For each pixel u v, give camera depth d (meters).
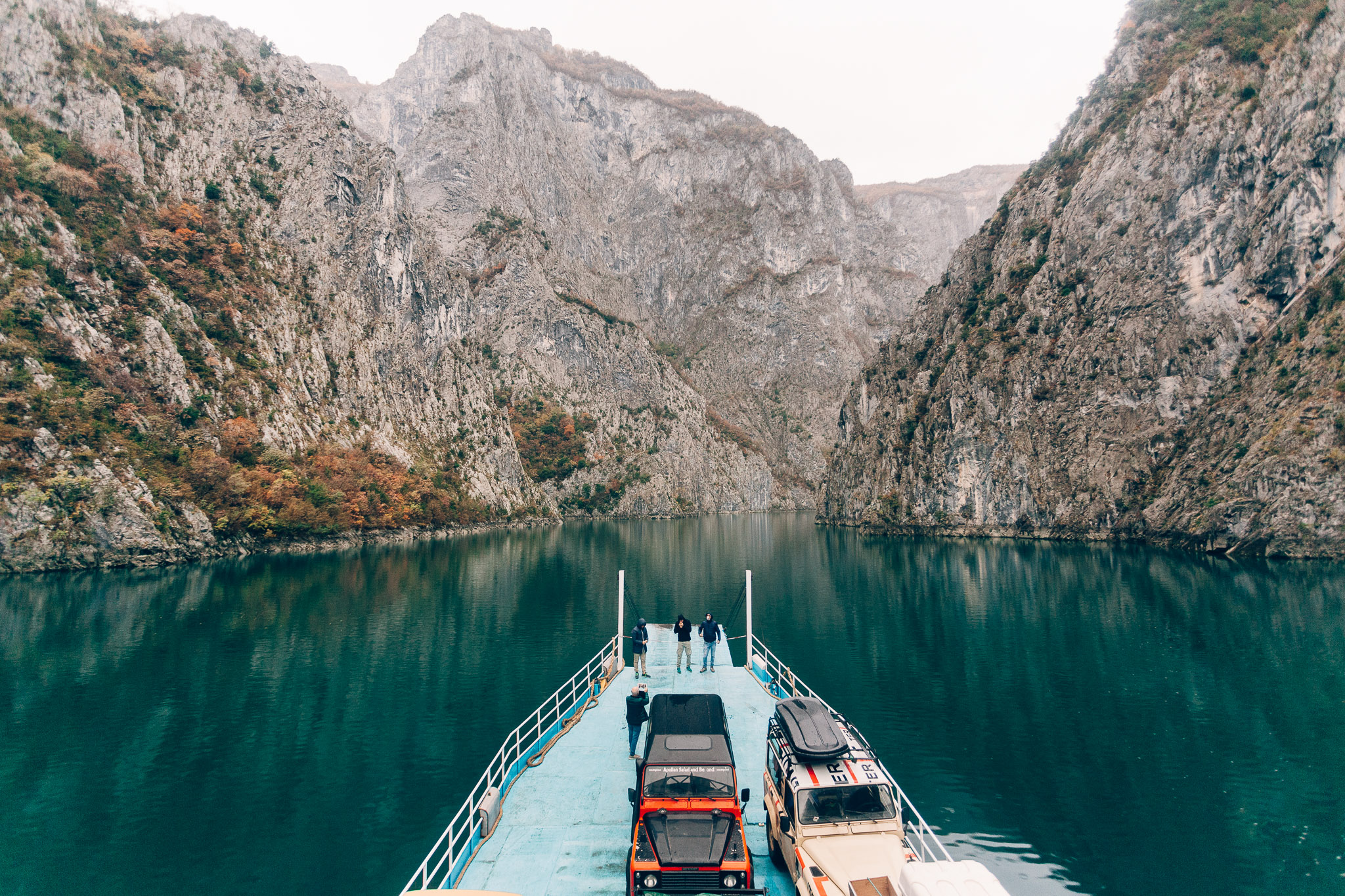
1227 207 118.44
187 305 117.50
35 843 23.06
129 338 103.00
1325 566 81.81
